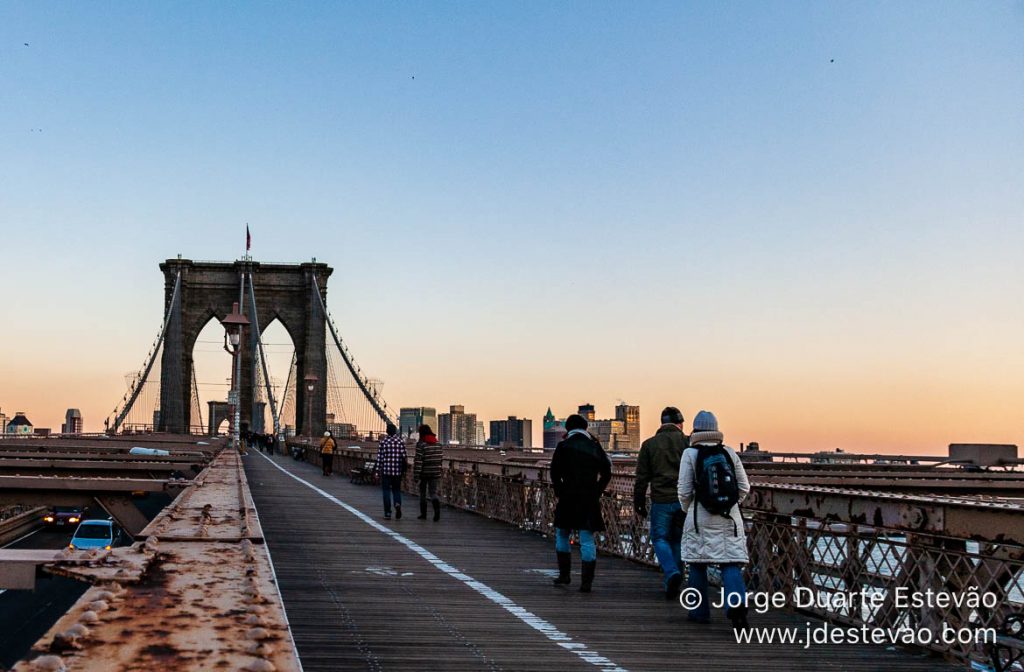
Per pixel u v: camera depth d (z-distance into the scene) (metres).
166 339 103.38
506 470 16.59
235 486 10.16
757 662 5.91
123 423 83.38
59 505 13.75
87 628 2.20
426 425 17.05
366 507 19.81
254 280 107.25
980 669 5.67
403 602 7.77
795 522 7.95
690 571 7.49
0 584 3.29
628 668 5.60
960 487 14.03
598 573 10.22
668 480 8.72
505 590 8.68
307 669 5.31
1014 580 5.39
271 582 2.95
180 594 2.72
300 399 104.06
